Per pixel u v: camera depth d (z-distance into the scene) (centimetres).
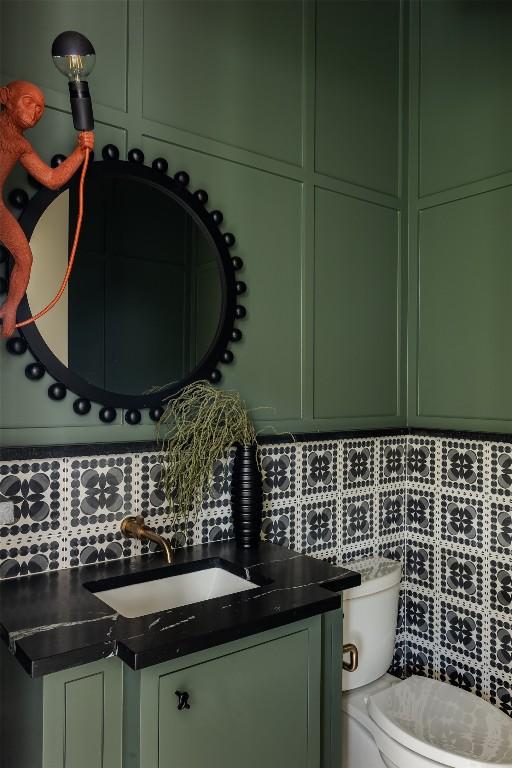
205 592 153
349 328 211
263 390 185
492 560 197
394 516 223
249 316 181
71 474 143
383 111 224
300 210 195
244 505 163
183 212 165
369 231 218
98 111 150
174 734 106
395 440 223
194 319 167
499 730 153
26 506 137
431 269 223
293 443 190
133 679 104
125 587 139
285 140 192
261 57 186
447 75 218
